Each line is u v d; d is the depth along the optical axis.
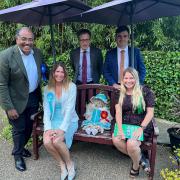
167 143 4.12
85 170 3.43
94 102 3.68
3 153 3.80
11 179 3.24
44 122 3.36
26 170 3.42
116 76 3.90
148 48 6.68
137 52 3.95
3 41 7.38
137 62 3.97
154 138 3.13
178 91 5.25
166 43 6.47
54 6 3.56
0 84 3.16
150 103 3.25
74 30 6.82
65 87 3.37
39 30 6.91
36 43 6.84
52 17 3.98
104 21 4.01
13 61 3.18
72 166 3.28
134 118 3.31
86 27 6.69
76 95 3.69
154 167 3.22
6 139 4.21
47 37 6.67
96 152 3.87
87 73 4.00
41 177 3.29
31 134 4.06
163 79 5.32
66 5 3.52
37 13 3.66
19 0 6.87
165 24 6.71
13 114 3.29
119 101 3.34
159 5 3.56
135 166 3.23
